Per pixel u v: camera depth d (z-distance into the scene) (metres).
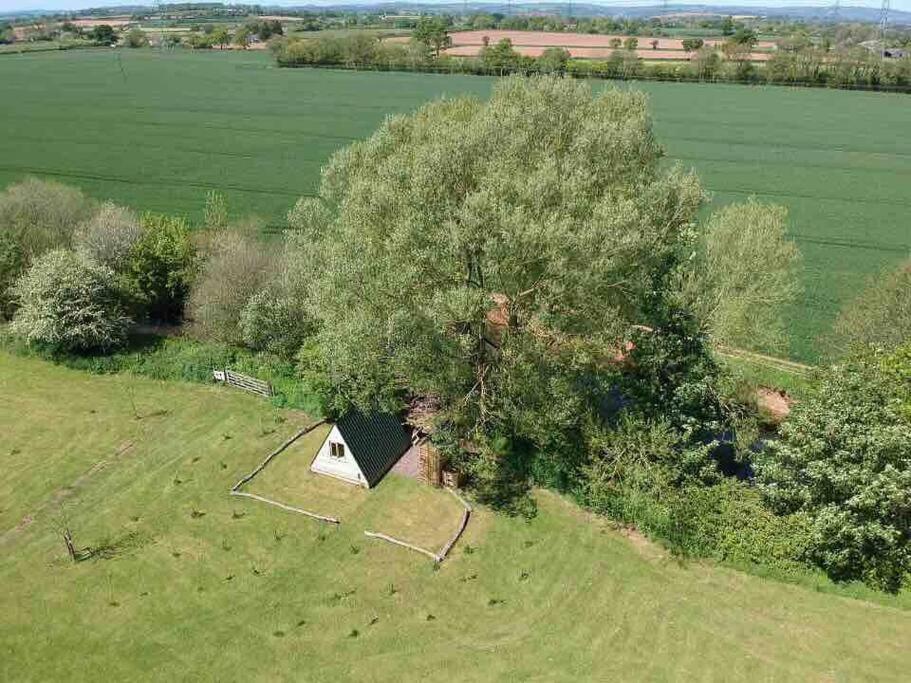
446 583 26.28
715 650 23.39
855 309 38.09
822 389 27.78
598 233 28.83
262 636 24.02
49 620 24.64
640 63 157.50
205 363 40.50
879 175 86.69
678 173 36.81
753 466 28.48
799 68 152.88
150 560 27.34
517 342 31.31
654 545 28.19
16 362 42.53
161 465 33.03
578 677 22.44
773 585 26.11
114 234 45.28
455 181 32.50
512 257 28.72
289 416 37.00
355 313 30.03
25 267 45.78
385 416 33.78
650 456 29.23
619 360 34.56
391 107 124.94
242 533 28.70
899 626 24.16
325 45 184.38
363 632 24.17
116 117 117.00
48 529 28.97
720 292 35.47
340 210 37.03
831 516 24.78
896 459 25.08
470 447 32.81
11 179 80.06
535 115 35.00
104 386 40.06
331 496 30.89
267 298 39.31
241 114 120.38
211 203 52.91
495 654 23.28
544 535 28.81
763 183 83.00
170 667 22.84
